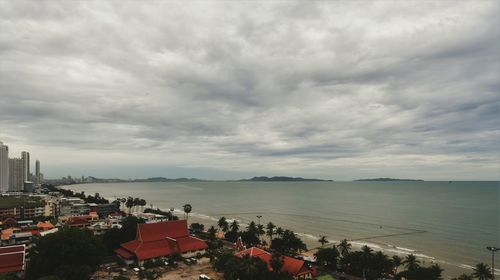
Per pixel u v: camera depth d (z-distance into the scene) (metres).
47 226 191.38
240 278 105.12
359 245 192.50
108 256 141.25
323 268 135.38
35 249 115.81
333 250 137.38
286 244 153.62
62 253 108.50
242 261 106.75
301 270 118.56
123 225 152.88
